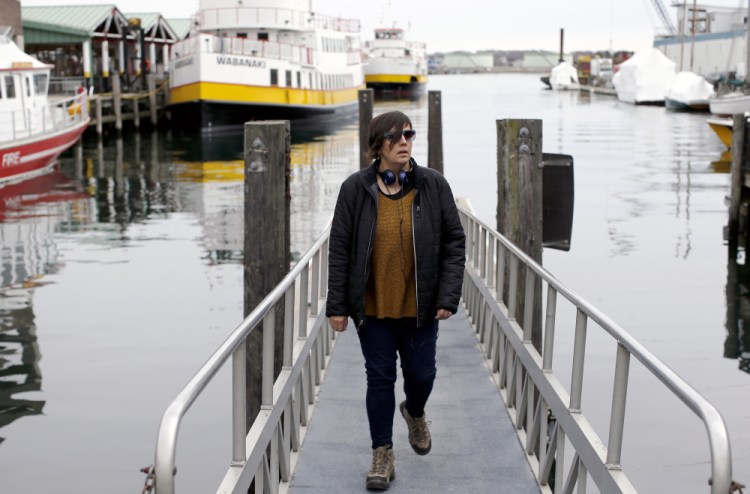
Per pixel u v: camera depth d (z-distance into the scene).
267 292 5.89
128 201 25.30
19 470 7.50
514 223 7.70
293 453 5.59
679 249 17.62
